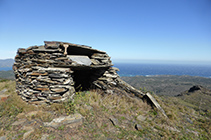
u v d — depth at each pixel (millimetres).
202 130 7301
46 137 3811
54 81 5871
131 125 5703
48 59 6109
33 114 4969
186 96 49219
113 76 9328
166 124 6719
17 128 4137
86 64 7262
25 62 6477
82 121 4988
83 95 7656
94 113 5848
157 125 6359
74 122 4750
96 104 6750
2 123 4402
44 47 6586
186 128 7070
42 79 5762
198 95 49125
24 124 4367
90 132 4477
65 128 4383
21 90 6621
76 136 4109
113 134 4672
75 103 6168
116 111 6805
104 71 9258
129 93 9453
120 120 5926
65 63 6434
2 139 3596
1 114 4922
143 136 4984
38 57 6133
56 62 6180
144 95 9203
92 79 10430
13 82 10883
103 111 6293
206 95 48875
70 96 6445
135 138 4699
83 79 11094
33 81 5848
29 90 5906
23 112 5188
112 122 5520
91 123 5043
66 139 3877
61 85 5938
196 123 8305
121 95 9078
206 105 32531
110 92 8891
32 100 5789
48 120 4664
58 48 6316
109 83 9023
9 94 7266
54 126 4344
